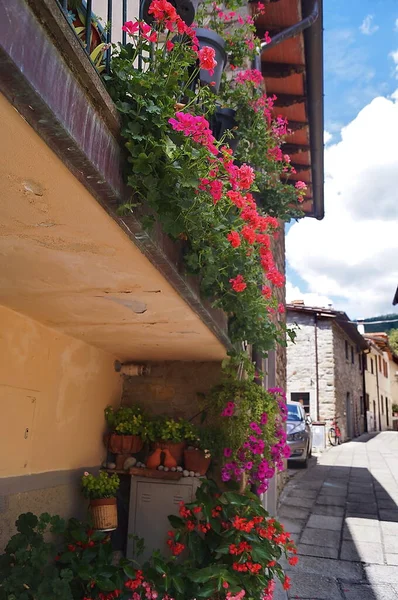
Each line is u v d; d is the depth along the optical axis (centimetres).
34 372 303
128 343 370
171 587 311
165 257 196
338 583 411
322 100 636
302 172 772
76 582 300
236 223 237
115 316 287
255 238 252
